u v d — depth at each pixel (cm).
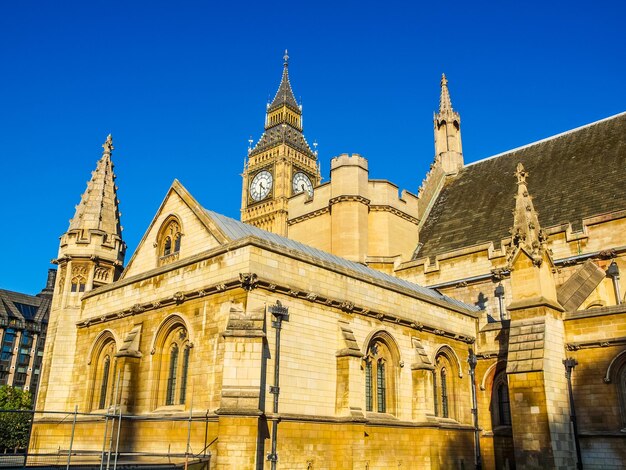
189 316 2759
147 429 2717
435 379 3450
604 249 3784
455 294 4388
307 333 2706
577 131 5319
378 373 3098
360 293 3044
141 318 3050
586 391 3097
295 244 3397
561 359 3155
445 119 6419
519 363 3055
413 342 3284
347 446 2636
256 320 2445
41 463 2945
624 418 2952
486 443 3547
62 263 4056
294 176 13275
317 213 5297
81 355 3478
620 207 4069
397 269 4775
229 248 2644
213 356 2564
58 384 3647
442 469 3177
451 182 6084
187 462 2156
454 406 3541
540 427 2909
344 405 2714
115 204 4450
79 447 3138
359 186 5069
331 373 2775
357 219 4988
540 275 3195
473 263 4338
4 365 10394
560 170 4962
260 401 2388
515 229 3353
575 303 3425
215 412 2383
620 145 4722
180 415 2581
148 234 3416
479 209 5259
